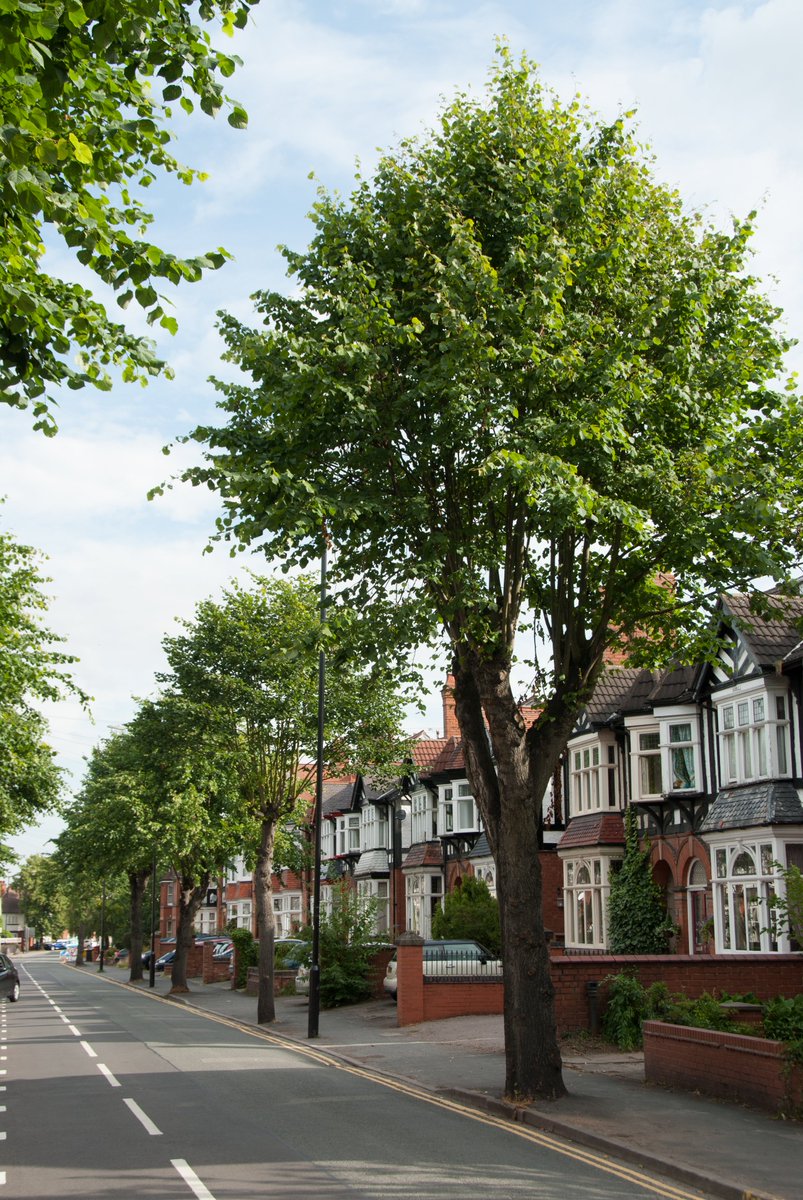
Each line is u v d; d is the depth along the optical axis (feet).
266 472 41.86
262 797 98.22
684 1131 37.45
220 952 183.93
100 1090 51.37
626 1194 30.04
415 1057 62.34
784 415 50.60
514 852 47.29
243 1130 40.16
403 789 168.66
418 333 45.85
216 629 97.35
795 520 49.83
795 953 65.87
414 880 158.30
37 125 26.71
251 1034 82.23
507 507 48.03
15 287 27.99
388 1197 29.40
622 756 107.96
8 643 85.05
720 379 49.14
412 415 45.80
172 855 131.44
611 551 49.49
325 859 206.59
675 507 46.80
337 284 45.52
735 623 85.15
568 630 50.70
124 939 309.63
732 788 89.66
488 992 83.82
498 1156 35.19
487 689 48.32
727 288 50.21
